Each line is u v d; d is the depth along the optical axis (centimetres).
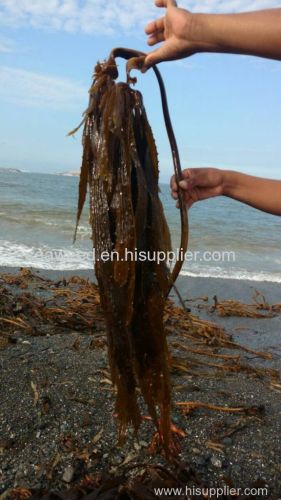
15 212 649
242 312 287
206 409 145
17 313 232
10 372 158
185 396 154
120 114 73
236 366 191
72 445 125
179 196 82
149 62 69
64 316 231
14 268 354
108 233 78
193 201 102
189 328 241
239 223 765
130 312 79
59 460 120
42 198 874
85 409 139
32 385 150
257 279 389
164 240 81
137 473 115
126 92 75
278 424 142
